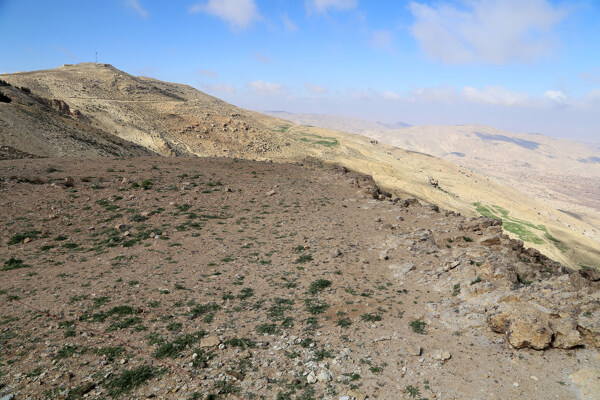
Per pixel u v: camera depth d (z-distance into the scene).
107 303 11.86
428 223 22.97
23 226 18.69
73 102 112.94
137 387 8.16
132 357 9.20
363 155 158.88
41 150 47.78
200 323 11.13
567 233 133.12
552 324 10.27
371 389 8.42
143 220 21.25
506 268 14.48
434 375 8.91
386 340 10.54
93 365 8.77
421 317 11.87
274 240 19.22
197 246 18.00
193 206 24.28
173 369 8.90
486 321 11.21
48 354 8.99
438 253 17.38
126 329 10.41
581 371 8.66
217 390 8.24
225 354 9.66
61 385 7.96
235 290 13.58
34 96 85.75
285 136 162.00
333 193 30.27
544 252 107.75
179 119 127.62
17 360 8.67
